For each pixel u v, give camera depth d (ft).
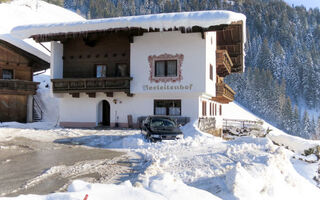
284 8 626.64
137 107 68.28
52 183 21.03
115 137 49.85
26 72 87.20
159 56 65.26
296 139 55.16
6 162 28.81
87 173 24.31
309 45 528.63
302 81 397.60
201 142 40.22
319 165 35.01
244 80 332.19
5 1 217.77
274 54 435.12
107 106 76.23
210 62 69.15
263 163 22.56
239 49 89.92
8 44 82.38
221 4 611.88
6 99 80.69
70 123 72.90
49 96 99.35
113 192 13.37
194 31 61.72
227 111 266.16
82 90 68.28
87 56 72.90
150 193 13.69
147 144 39.96
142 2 611.88
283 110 298.76
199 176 21.59
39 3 305.32
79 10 481.05
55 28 65.00
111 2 536.83
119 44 70.59
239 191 16.52
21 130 58.65
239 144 33.53
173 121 47.37
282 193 19.08
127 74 69.62
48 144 42.37
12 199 12.38
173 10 575.38
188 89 63.05
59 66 73.56
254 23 571.28
